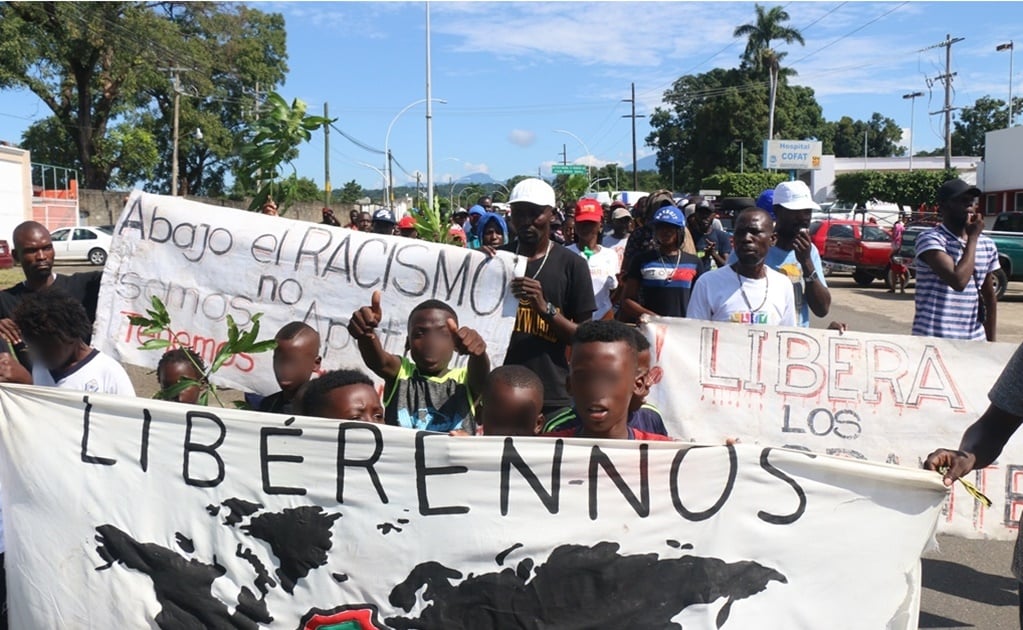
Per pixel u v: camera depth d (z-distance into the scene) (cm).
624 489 286
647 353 337
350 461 296
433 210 840
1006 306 1912
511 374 339
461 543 290
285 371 406
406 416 394
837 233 2459
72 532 308
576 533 287
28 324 356
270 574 299
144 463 307
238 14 4862
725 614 283
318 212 4822
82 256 3250
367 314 392
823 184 5709
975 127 8681
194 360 427
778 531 282
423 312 390
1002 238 1995
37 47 3788
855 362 475
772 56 6188
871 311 1784
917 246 526
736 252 488
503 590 289
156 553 304
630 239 715
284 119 584
